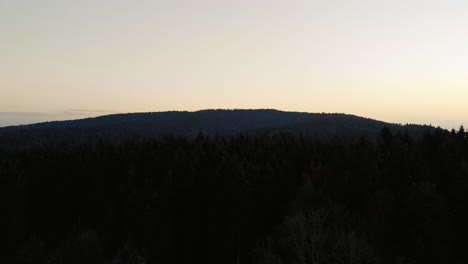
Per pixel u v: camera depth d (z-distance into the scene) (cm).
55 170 4959
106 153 5616
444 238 3209
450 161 4266
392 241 3319
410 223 3347
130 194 4312
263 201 4638
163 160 5250
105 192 4975
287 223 3272
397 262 3019
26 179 4572
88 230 4019
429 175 4134
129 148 6272
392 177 4200
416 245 3175
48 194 4838
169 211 4072
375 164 4288
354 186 4075
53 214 4788
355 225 3400
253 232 4262
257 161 5428
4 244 4047
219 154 4800
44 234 4562
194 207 4178
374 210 3522
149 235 3894
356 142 6138
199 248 4094
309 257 2772
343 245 2786
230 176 4150
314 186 4328
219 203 4072
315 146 6488
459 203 3562
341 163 4641
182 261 4038
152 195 4166
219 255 3953
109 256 3831
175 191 4172
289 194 4844
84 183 4934
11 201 4172
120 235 4156
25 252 3712
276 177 4944
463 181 3656
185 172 4328
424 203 3303
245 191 4166
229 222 4012
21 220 4300
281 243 3275
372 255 2877
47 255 3775
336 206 3609
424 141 5469
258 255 3494
